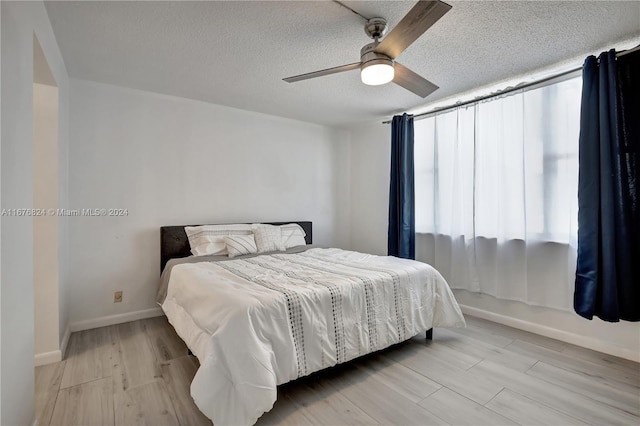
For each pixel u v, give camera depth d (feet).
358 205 15.08
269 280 6.83
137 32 6.63
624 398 5.94
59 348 7.30
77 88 9.05
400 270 7.91
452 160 11.12
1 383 3.58
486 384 6.41
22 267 4.32
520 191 9.29
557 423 5.26
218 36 6.79
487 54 7.61
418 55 7.64
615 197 7.13
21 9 4.34
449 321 8.39
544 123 8.69
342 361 6.31
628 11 5.91
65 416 5.33
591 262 7.35
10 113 3.92
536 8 5.82
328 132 14.84
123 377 6.58
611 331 7.72
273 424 5.19
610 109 7.15
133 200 9.96
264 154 12.80
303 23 6.28
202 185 11.26
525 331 9.20
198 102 11.13
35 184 7.14
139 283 10.07
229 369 4.86
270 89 9.96
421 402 5.80
